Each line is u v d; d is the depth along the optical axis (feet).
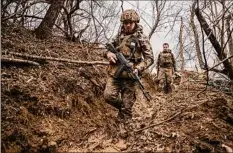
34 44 23.29
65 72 19.98
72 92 18.44
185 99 19.83
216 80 21.88
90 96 19.27
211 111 17.08
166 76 30.76
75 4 32.50
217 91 20.51
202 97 19.25
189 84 23.20
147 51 16.21
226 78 20.47
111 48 16.40
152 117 18.01
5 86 16.20
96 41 32.40
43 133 14.88
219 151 14.23
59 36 30.83
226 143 14.73
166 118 17.22
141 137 15.38
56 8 28.25
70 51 24.75
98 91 20.36
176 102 19.83
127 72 16.03
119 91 16.49
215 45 17.78
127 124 16.51
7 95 15.88
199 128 15.53
